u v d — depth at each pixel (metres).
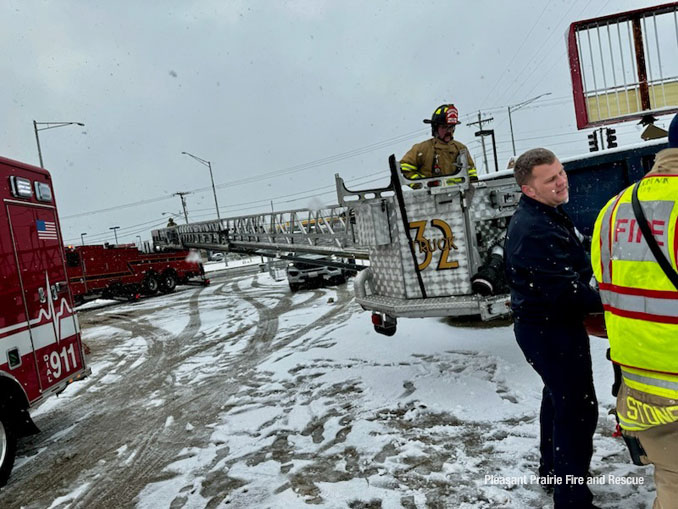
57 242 5.20
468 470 2.95
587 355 2.20
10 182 4.48
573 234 2.31
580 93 6.38
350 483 3.02
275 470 3.38
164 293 20.97
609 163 5.77
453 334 6.16
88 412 5.63
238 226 16.06
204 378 6.40
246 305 13.66
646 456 1.58
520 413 3.66
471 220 4.21
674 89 6.08
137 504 3.21
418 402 4.18
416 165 4.87
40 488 3.72
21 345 4.35
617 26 6.25
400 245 4.46
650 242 1.35
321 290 14.85
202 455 3.86
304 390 5.09
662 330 1.35
